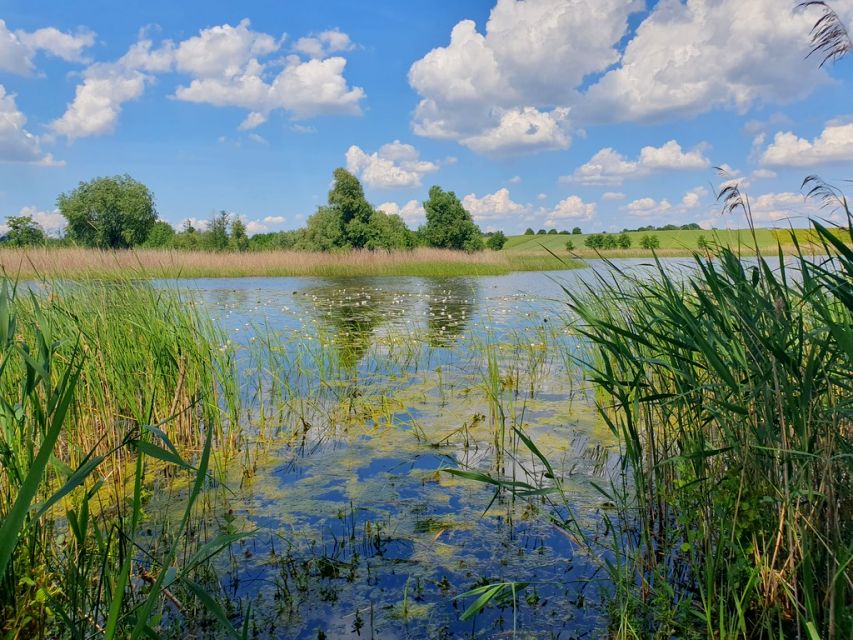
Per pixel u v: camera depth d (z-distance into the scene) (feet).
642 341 9.48
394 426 18.20
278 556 10.61
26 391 8.49
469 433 17.47
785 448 7.80
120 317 17.95
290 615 8.91
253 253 101.30
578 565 10.29
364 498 13.10
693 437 10.44
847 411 7.55
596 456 15.38
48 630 8.16
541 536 11.34
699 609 8.77
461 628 8.59
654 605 8.87
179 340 17.30
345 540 11.19
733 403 9.39
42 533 9.39
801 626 7.85
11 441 9.89
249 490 13.61
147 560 10.18
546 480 13.89
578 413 19.35
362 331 34.50
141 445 6.47
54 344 9.82
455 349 29.66
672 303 9.91
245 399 21.24
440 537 11.31
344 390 22.04
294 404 20.56
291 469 14.92
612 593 9.34
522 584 8.35
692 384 9.59
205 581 9.77
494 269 98.53
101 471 13.91
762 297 8.80
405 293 61.21
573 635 8.39
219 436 16.72
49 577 8.32
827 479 7.64
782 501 8.11
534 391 22.27
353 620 8.80
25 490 4.83
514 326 35.78
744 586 8.85
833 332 7.23
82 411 15.12
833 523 7.57
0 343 8.46
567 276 83.20
